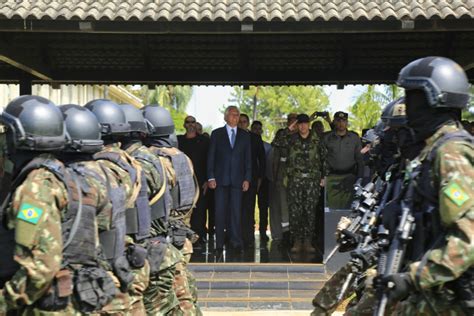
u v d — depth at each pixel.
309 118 11.28
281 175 11.90
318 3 9.61
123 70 14.16
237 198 11.30
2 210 4.13
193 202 7.10
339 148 10.77
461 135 3.65
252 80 14.22
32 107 4.25
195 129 12.07
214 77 14.17
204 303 9.35
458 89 3.74
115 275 4.77
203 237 12.09
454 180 3.49
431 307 3.68
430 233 3.68
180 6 9.56
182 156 7.04
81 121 4.72
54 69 14.00
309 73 14.15
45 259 4.02
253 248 11.77
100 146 4.78
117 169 5.30
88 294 4.28
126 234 5.45
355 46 13.30
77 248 4.31
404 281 3.55
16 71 13.98
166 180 6.38
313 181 11.07
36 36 12.79
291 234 11.33
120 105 6.45
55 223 4.10
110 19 9.34
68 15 9.29
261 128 13.11
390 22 9.38
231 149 11.27
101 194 4.57
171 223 6.73
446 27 9.34
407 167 3.84
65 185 4.26
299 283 9.79
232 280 9.83
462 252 3.41
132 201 5.41
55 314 4.20
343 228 5.64
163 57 13.79
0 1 9.42
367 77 14.06
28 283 4.01
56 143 4.28
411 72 3.82
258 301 9.35
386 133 5.61
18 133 4.19
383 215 3.89
